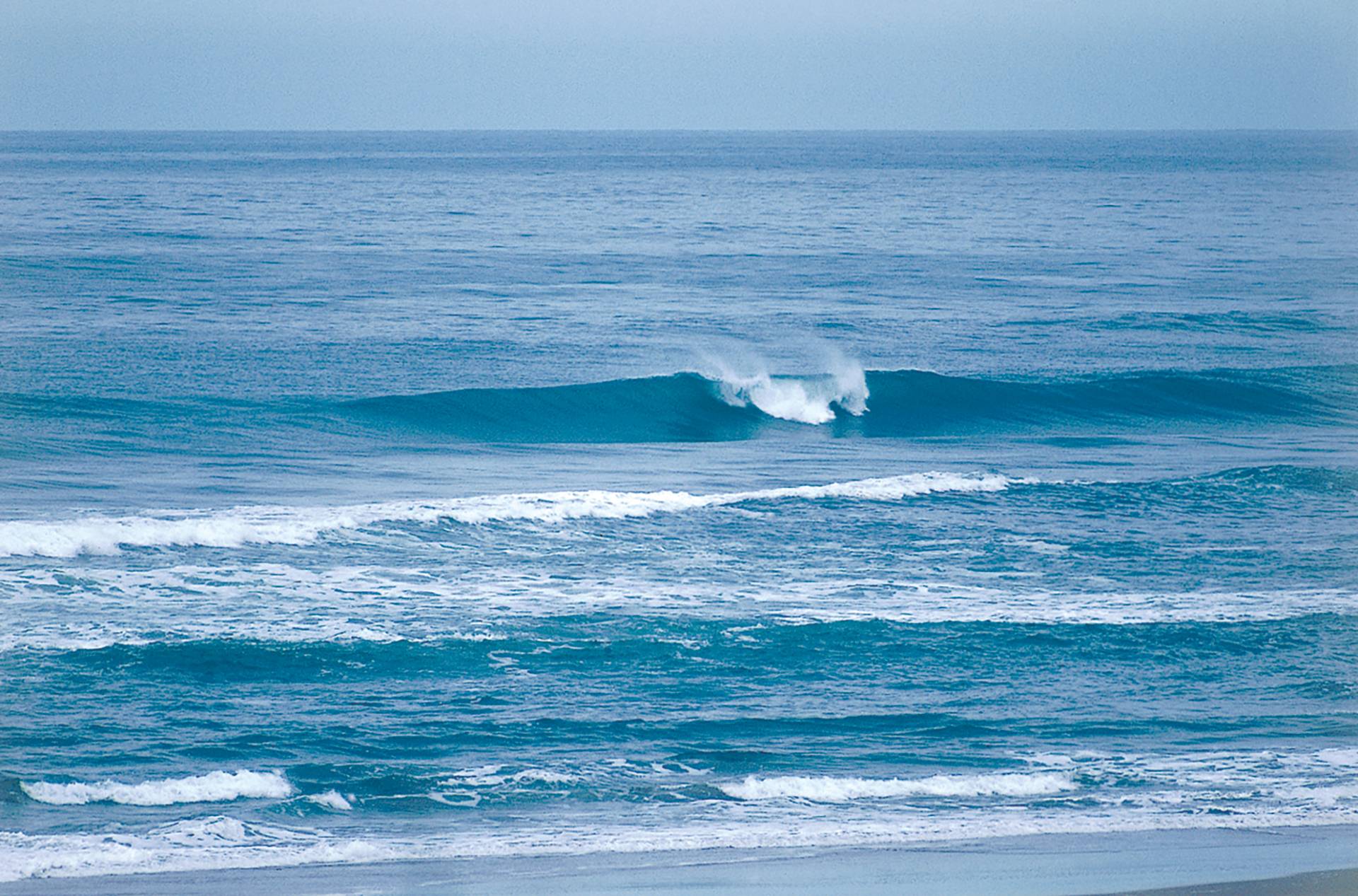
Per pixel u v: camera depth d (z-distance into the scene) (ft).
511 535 242.17
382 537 236.84
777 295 634.02
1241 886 114.01
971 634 196.95
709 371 435.94
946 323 557.33
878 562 234.17
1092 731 164.35
